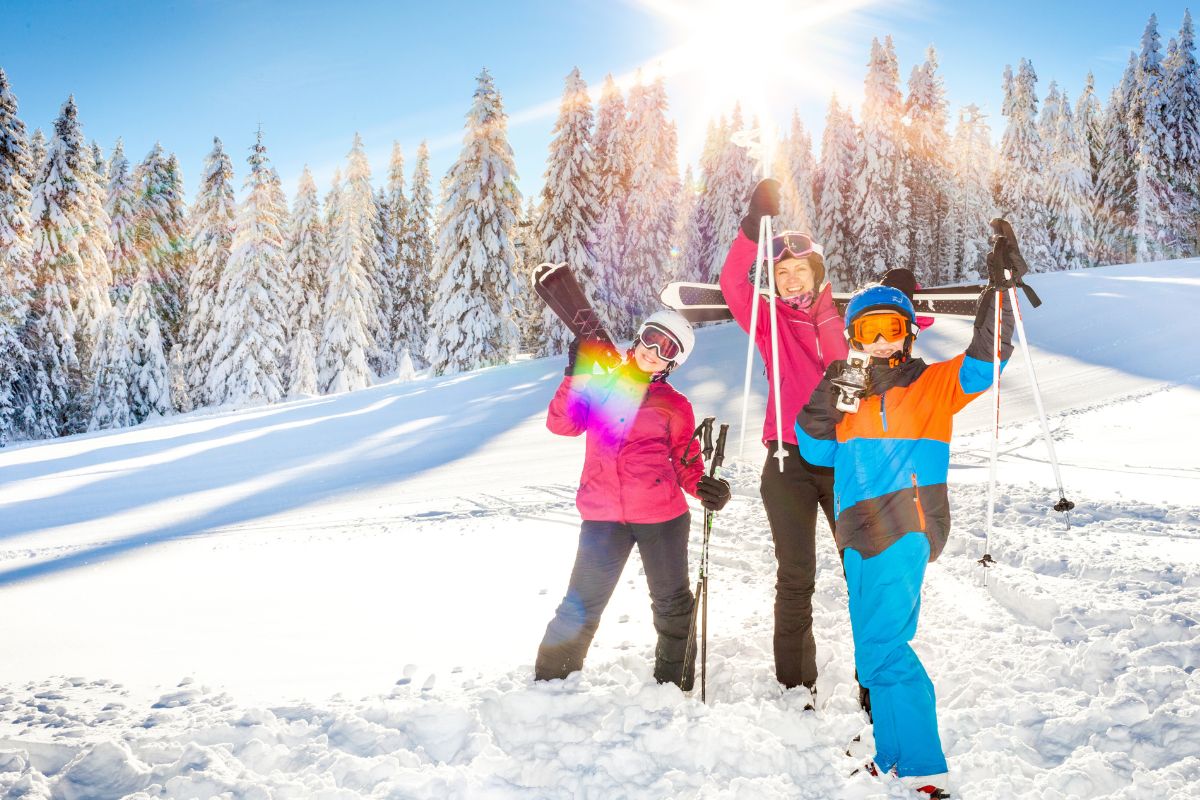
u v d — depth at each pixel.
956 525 6.59
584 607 3.50
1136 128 44.69
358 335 40.62
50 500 14.09
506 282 32.22
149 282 39.31
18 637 4.77
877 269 38.53
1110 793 2.61
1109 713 3.00
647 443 3.53
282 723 3.13
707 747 2.87
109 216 39.91
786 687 3.48
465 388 25.73
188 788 2.63
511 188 32.62
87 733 3.12
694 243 41.75
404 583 5.94
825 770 2.78
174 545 9.20
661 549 3.45
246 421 23.77
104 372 33.91
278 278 35.75
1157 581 4.67
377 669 3.89
